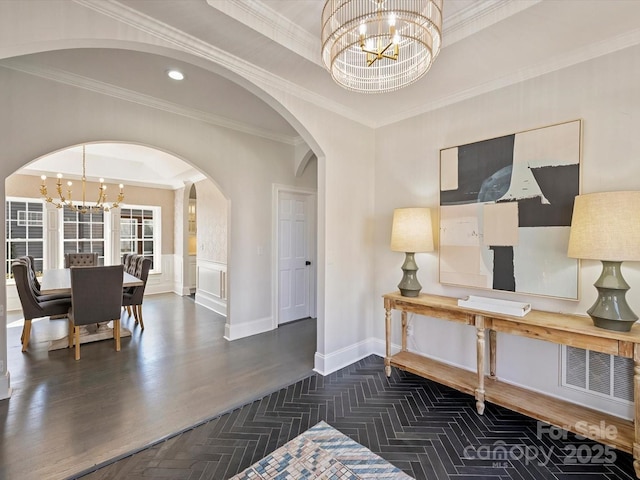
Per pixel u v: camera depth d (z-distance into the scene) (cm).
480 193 258
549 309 224
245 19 182
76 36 159
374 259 346
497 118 250
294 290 471
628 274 194
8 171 244
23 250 558
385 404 241
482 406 225
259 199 416
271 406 238
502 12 176
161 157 575
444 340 286
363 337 336
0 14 141
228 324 391
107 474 170
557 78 221
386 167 333
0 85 240
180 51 195
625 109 195
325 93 274
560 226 217
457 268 273
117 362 318
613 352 172
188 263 690
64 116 267
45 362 317
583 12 171
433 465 177
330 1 149
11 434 202
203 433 205
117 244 658
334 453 187
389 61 191
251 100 318
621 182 196
